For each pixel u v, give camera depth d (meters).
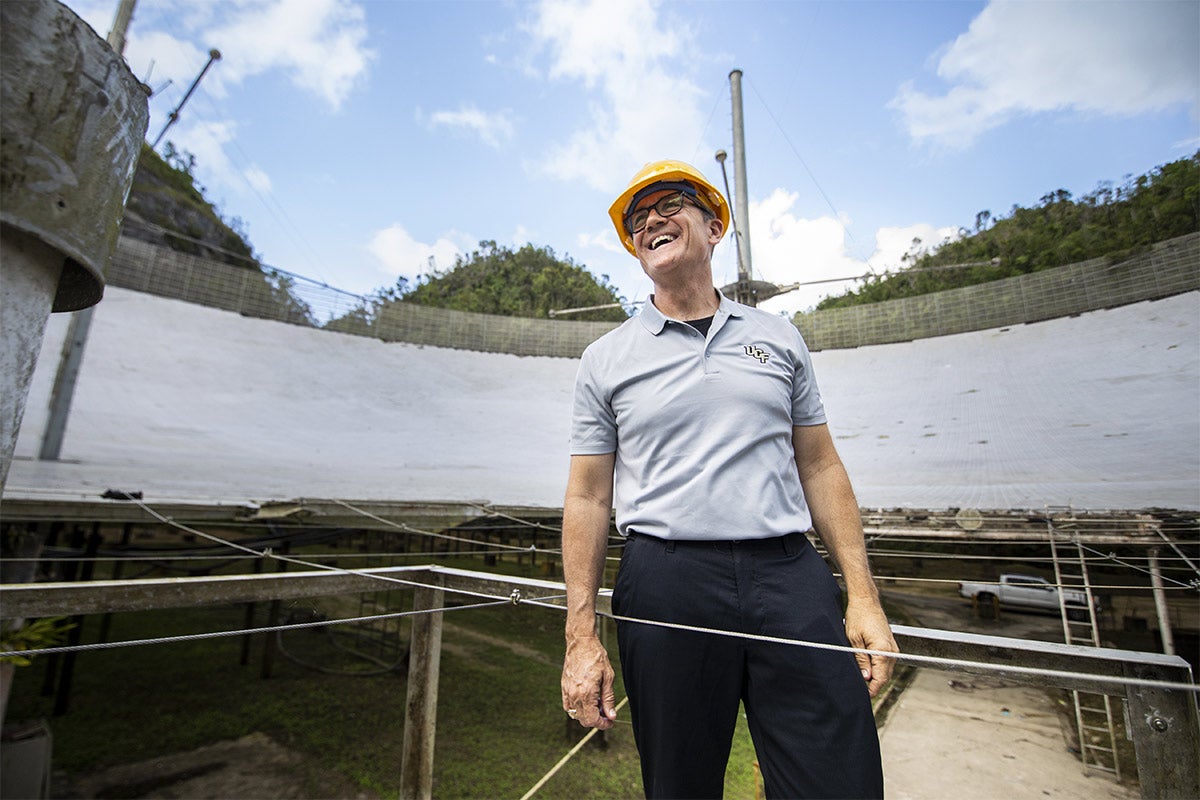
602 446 1.13
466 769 5.61
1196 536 5.07
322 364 12.80
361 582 1.36
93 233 0.64
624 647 0.97
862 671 0.89
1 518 4.01
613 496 1.13
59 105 0.58
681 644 0.90
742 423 0.99
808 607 0.89
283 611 11.45
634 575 0.97
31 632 4.63
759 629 0.89
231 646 10.26
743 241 9.97
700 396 1.02
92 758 5.95
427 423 11.59
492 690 7.87
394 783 5.62
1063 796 4.62
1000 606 10.71
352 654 9.99
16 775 4.64
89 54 0.62
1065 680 0.69
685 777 0.87
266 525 5.61
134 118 0.71
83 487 5.05
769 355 1.07
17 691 7.68
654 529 0.98
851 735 0.79
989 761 5.23
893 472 7.98
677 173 1.17
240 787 5.50
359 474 8.62
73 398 8.91
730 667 0.90
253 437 9.57
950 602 11.98
